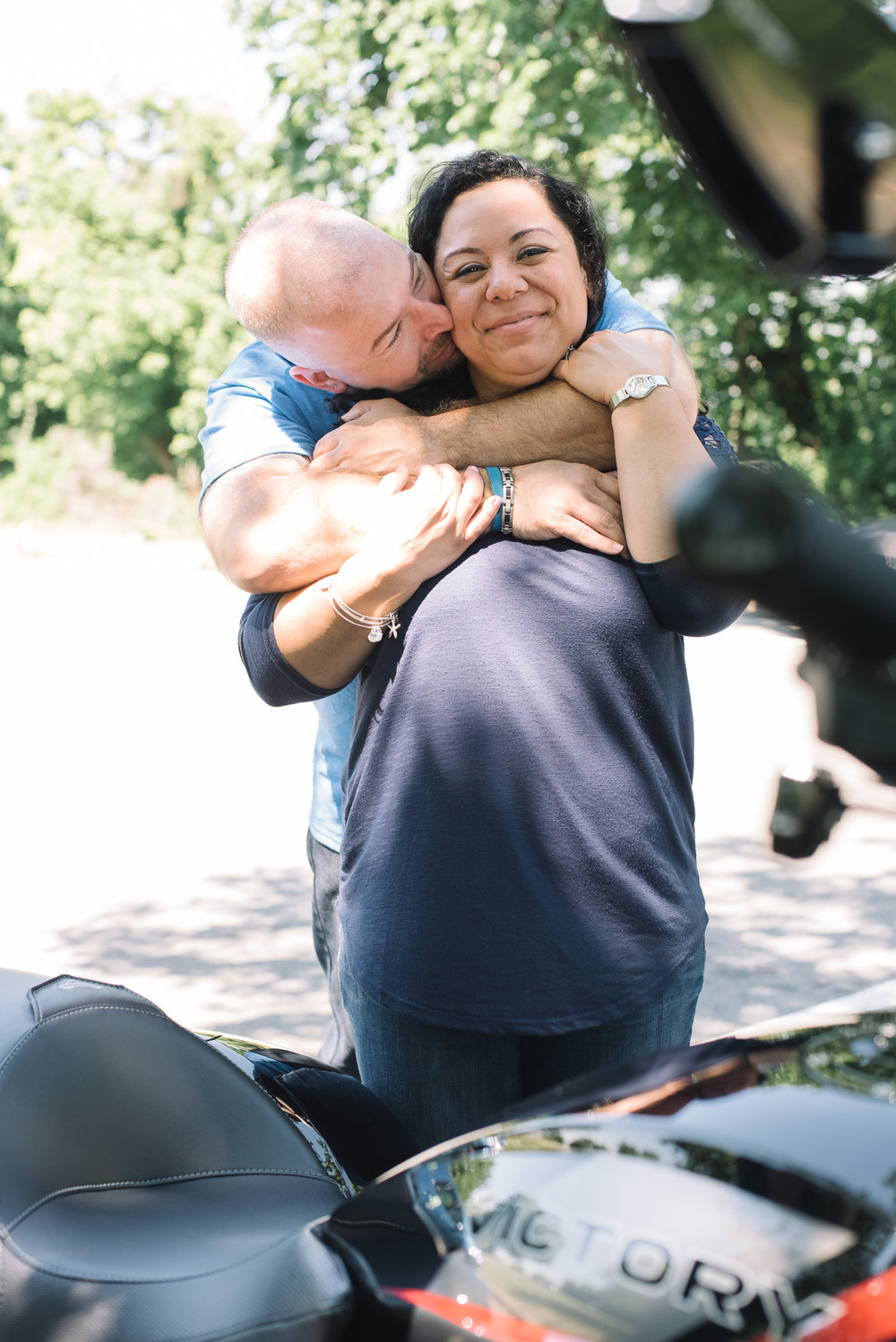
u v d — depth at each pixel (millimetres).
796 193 505
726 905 4352
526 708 1440
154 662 9977
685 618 1481
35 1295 1096
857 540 453
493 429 1587
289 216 1583
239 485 1632
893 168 493
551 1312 889
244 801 5883
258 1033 3504
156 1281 1098
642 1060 1069
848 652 475
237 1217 1271
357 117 14469
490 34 12141
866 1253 803
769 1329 805
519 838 1439
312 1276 1039
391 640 1517
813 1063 975
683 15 473
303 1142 1407
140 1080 1347
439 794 1457
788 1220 842
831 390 12945
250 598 1706
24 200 32219
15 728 7547
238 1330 1027
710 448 1693
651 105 506
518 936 1440
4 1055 1307
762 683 8102
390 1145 1520
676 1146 926
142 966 4008
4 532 29062
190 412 29594
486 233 1558
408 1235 1004
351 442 1605
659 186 11594
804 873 4629
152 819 5602
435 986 1454
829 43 475
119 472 32312
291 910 4484
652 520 1469
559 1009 1442
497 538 1519
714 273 11688
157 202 31516
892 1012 1044
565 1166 958
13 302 35094
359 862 1531
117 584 16516
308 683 1579
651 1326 844
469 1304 930
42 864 5012
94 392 31547
